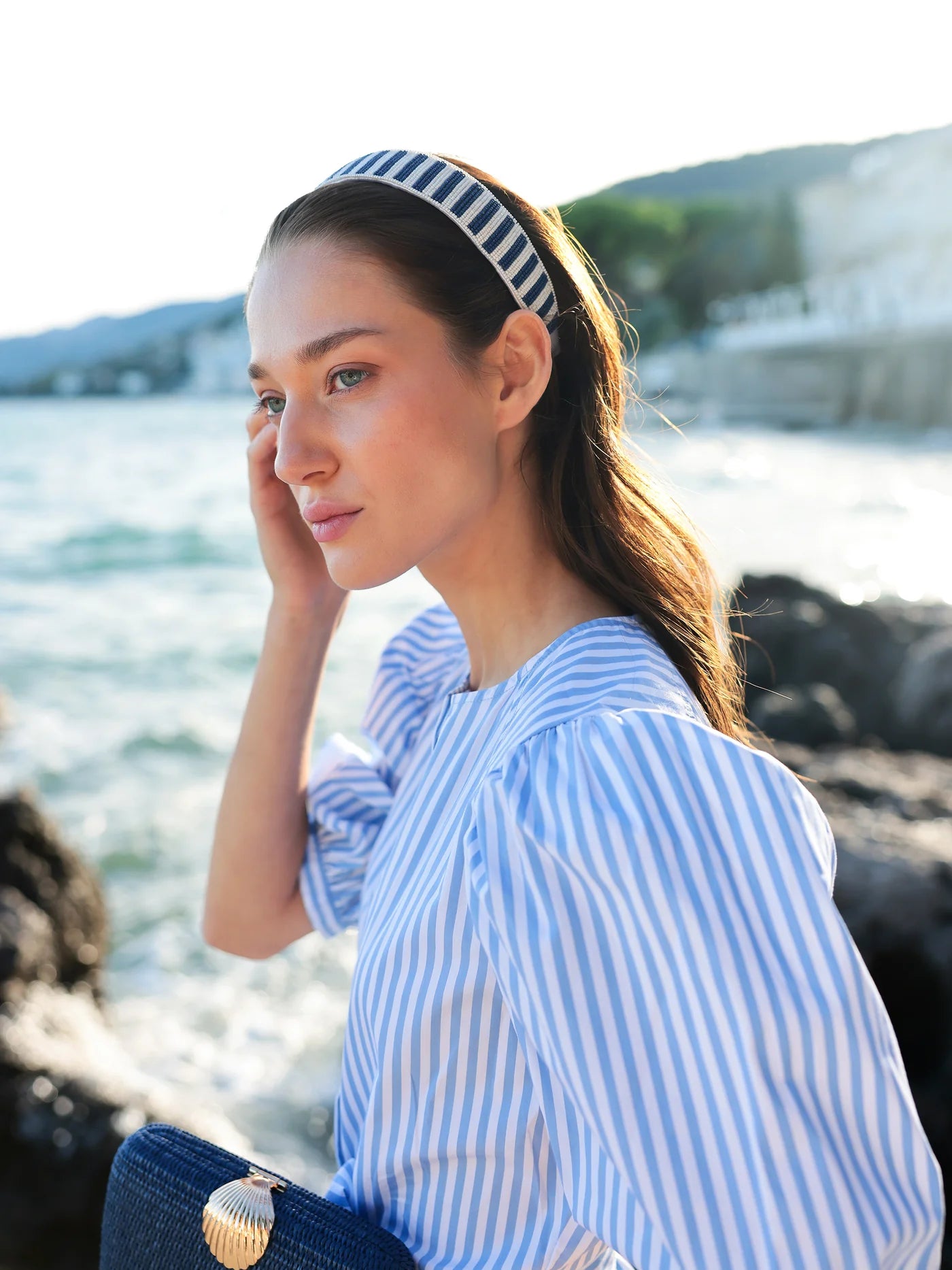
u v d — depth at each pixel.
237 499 33.56
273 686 1.41
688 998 0.75
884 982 3.56
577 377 1.12
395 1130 0.96
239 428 71.75
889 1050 0.74
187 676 13.70
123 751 10.32
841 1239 0.69
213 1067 5.00
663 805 0.80
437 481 1.03
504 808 0.85
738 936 0.76
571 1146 0.82
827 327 59.38
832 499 27.44
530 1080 0.91
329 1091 4.79
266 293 1.04
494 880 0.83
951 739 8.39
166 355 121.69
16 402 120.00
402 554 1.03
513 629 1.12
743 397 65.12
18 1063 3.77
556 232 1.13
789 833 0.78
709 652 1.11
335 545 1.04
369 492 1.02
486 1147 0.92
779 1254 0.69
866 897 3.67
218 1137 3.79
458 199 1.04
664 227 80.19
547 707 0.93
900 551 19.23
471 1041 0.91
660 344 80.06
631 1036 0.76
